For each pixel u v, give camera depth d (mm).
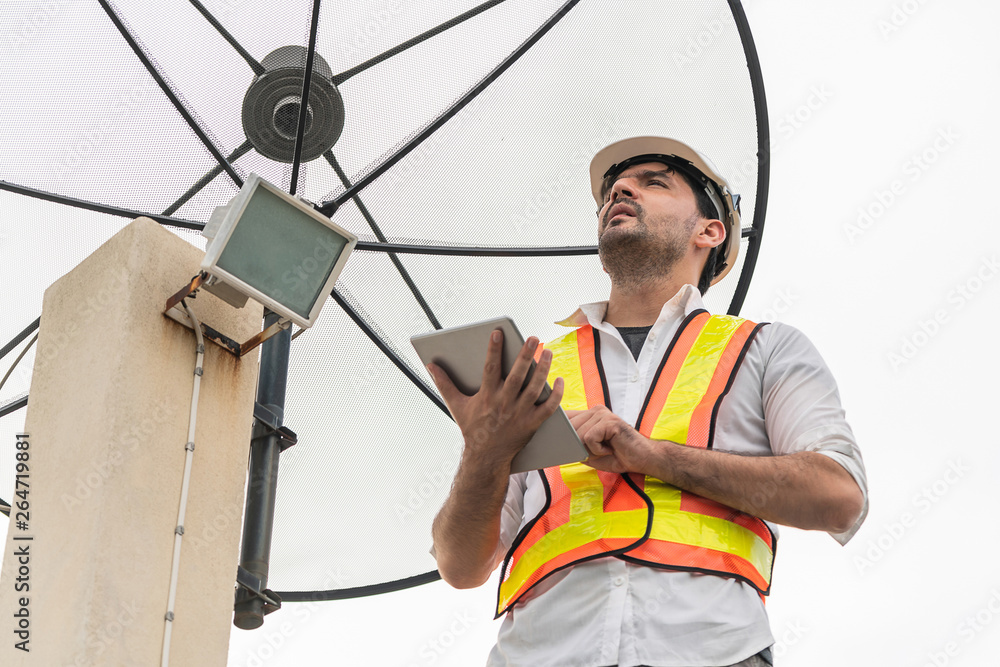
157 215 6207
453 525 3518
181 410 4211
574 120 6566
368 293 6641
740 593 3182
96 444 3951
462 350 3180
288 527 6652
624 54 6570
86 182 6305
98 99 6328
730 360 3701
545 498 3521
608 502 3363
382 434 6750
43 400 4246
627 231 4215
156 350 4223
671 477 3277
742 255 6359
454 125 6504
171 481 4070
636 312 4176
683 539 3232
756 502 3254
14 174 6348
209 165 6281
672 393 3656
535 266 6594
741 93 6375
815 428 3467
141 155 6297
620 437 3318
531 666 3168
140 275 4281
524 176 6562
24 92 6336
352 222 6453
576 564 3268
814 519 3273
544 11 6598
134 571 3822
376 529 6648
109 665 3625
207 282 4164
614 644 3070
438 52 6504
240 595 5359
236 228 4105
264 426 5758
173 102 6258
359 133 6359
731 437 3561
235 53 6340
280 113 6297
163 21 6340
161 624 3824
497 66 6531
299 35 6352
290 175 6199
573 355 3936
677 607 3115
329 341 6688
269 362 5980
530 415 3184
